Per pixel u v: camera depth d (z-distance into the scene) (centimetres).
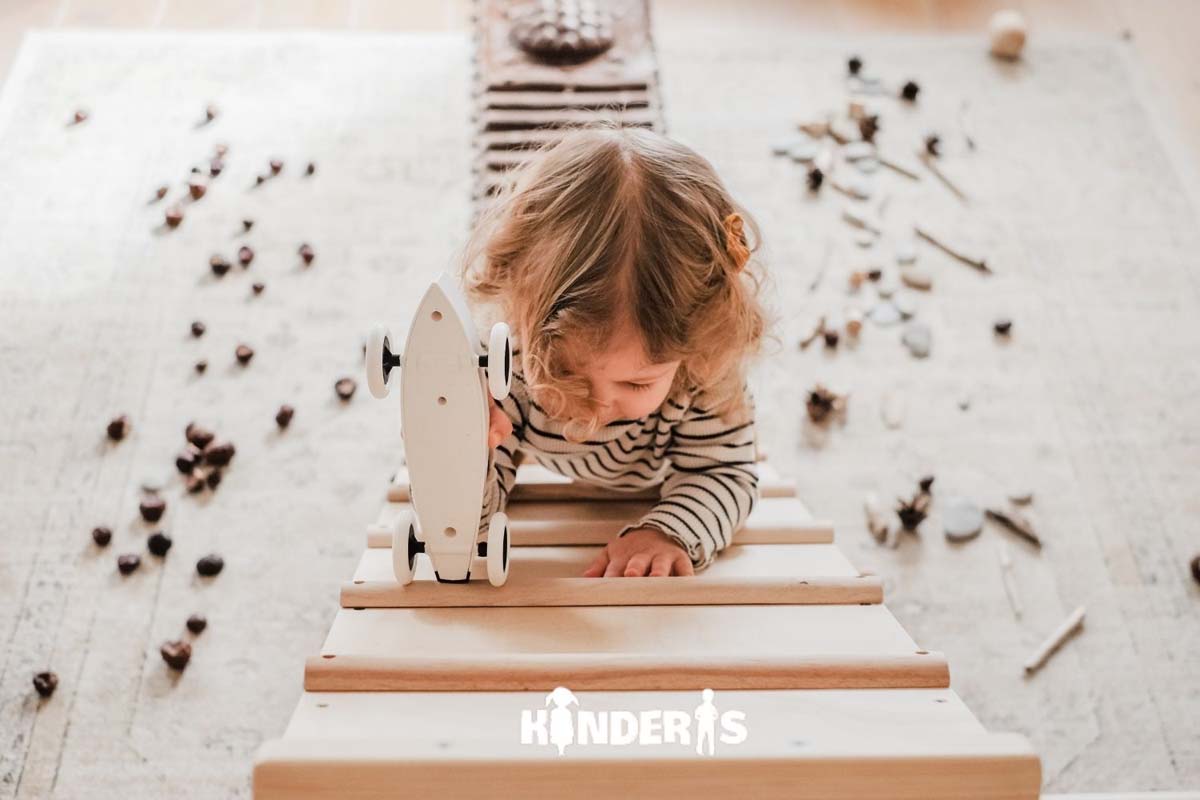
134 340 179
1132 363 183
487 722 72
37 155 209
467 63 235
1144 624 148
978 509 161
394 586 88
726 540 101
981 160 219
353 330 183
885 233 203
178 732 132
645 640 83
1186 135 226
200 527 154
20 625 141
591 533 104
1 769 127
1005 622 148
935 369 181
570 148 89
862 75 238
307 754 66
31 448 162
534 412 100
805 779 68
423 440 81
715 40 245
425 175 210
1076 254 201
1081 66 243
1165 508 163
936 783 68
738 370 98
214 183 206
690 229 86
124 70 229
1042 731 136
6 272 187
